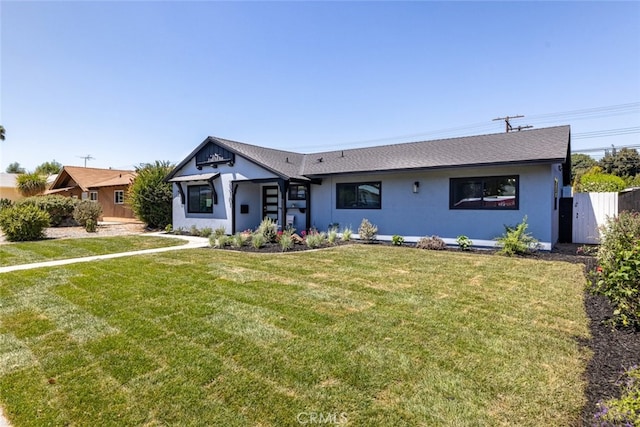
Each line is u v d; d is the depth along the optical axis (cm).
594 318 450
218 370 324
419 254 953
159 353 360
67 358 352
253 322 441
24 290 604
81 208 1872
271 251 1035
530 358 343
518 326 425
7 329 429
